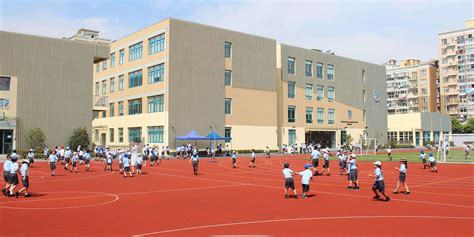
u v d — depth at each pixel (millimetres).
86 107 53312
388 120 113000
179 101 60625
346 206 16594
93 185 24141
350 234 11719
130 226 12789
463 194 20219
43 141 48906
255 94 71312
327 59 87500
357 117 93500
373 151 82250
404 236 11461
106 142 75625
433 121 111125
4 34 47781
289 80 79125
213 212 15258
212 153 57656
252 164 41469
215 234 11758
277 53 78375
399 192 21000
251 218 14086
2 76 47375
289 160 52094
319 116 84625
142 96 65875
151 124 63031
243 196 19672
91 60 54250
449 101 129500
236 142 67812
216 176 30438
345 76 91438
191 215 14648
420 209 15836
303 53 82312
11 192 19312
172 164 44375
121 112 72000
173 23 60656
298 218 14070
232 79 68000
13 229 12375
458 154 64312
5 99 47406
